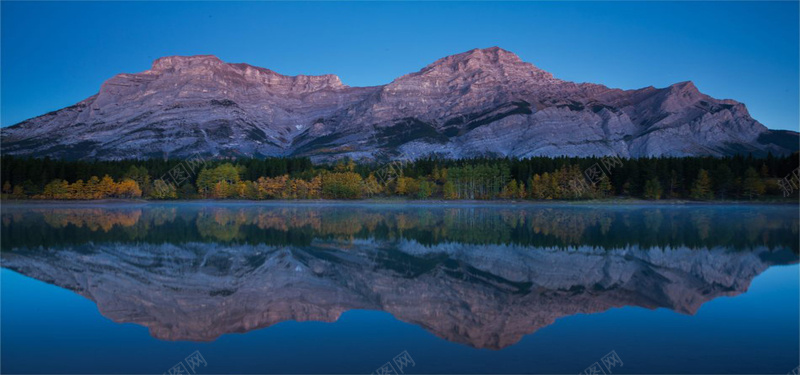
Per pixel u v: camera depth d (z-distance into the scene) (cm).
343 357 2045
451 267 4128
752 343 2219
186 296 3095
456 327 2473
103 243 5475
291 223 8238
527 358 2030
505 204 14812
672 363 1969
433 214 10756
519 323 2539
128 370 1919
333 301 2998
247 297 3080
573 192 15188
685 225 7981
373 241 5803
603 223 8344
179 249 5075
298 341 2261
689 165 15450
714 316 2666
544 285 3453
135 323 2542
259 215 10212
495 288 3372
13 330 2405
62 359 2027
